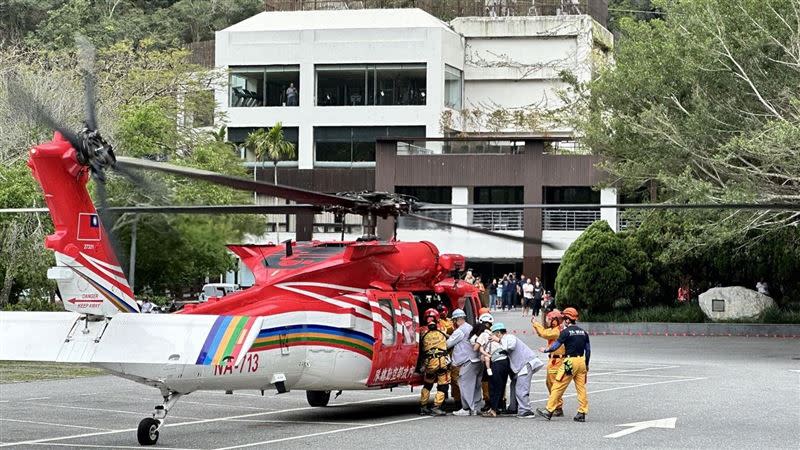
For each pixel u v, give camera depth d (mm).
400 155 144125
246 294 37406
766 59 73625
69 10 195000
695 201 71750
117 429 39156
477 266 147500
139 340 31922
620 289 93938
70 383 55094
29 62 119625
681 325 91062
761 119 75062
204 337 32062
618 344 81438
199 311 36219
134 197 74375
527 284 121562
